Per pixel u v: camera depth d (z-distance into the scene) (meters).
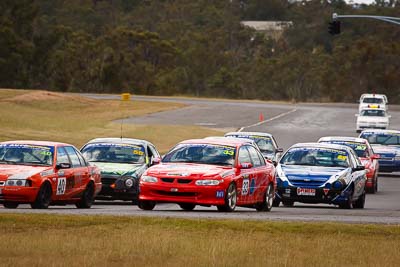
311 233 40.34
